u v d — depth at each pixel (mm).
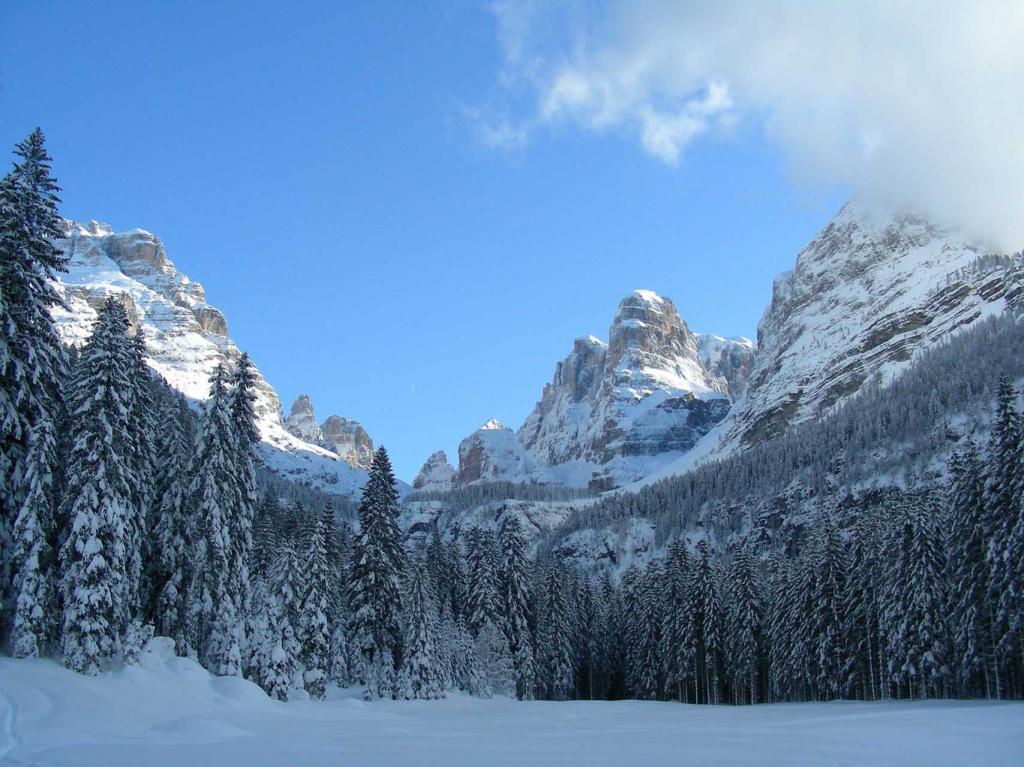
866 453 189625
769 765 27672
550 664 113375
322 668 70125
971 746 31375
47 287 47219
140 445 53219
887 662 86750
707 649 111125
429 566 112562
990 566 69688
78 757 27562
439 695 84375
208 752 31359
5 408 44188
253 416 63094
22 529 43594
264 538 79750
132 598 51219
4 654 43125
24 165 46719
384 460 84875
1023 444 66312
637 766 27859
